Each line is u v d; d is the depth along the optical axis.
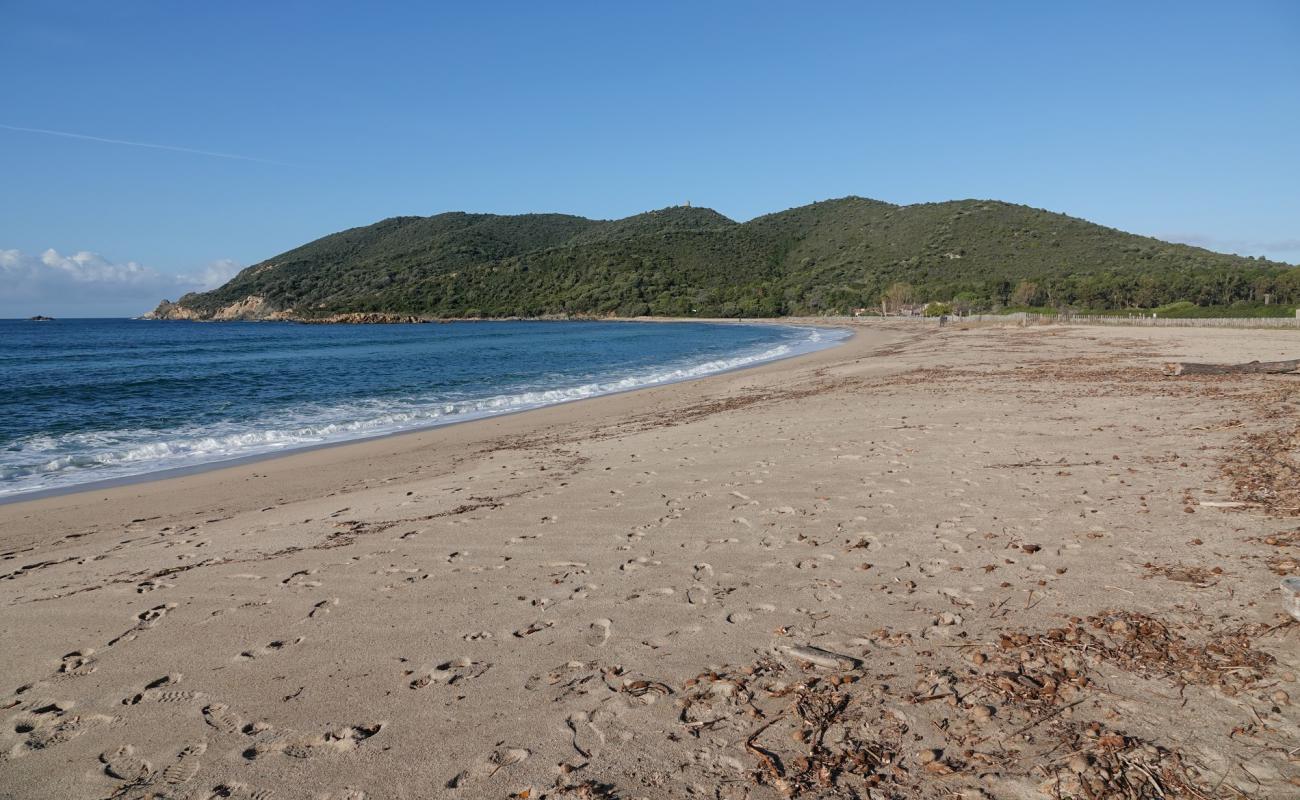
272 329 102.06
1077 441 8.30
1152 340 30.30
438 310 135.12
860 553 4.91
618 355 39.25
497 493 7.62
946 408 11.91
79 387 23.48
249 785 2.74
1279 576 3.95
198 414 17.08
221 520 7.39
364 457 11.09
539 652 3.72
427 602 4.51
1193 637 3.37
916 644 3.53
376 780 2.72
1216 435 8.05
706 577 4.65
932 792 2.47
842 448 8.79
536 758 2.80
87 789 2.76
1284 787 2.35
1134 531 4.93
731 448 9.41
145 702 3.43
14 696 3.56
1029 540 4.92
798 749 2.76
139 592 5.03
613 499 6.93
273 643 4.02
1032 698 2.98
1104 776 2.47
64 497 8.85
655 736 2.91
